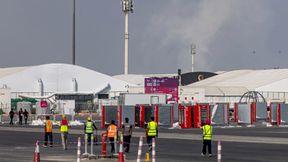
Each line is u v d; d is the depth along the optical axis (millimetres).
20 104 168125
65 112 174875
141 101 129875
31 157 51531
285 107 122625
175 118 113312
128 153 55531
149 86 152000
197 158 50250
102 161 47719
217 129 107312
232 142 70688
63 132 60875
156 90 151000
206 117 113938
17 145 66500
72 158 50406
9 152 57125
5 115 178125
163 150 59406
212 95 180625
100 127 109938
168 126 112688
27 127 112812
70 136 83188
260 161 47344
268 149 60094
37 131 97375
